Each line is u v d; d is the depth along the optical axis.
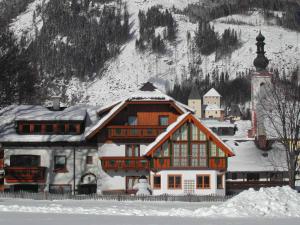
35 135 100.94
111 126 98.62
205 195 88.88
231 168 123.19
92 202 76.38
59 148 100.31
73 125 102.50
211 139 94.56
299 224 44.91
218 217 50.12
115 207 64.25
